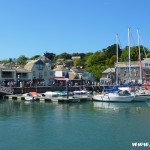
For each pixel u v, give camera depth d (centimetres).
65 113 6162
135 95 8294
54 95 9288
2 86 9812
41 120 5316
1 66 11706
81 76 14712
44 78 12738
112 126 4750
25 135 4197
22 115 5897
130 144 3728
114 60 18738
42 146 3684
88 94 9600
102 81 15638
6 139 4000
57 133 4312
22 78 11806
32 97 8738
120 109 6800
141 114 5984
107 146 3650
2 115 5897
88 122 5103
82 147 3622
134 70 14825
